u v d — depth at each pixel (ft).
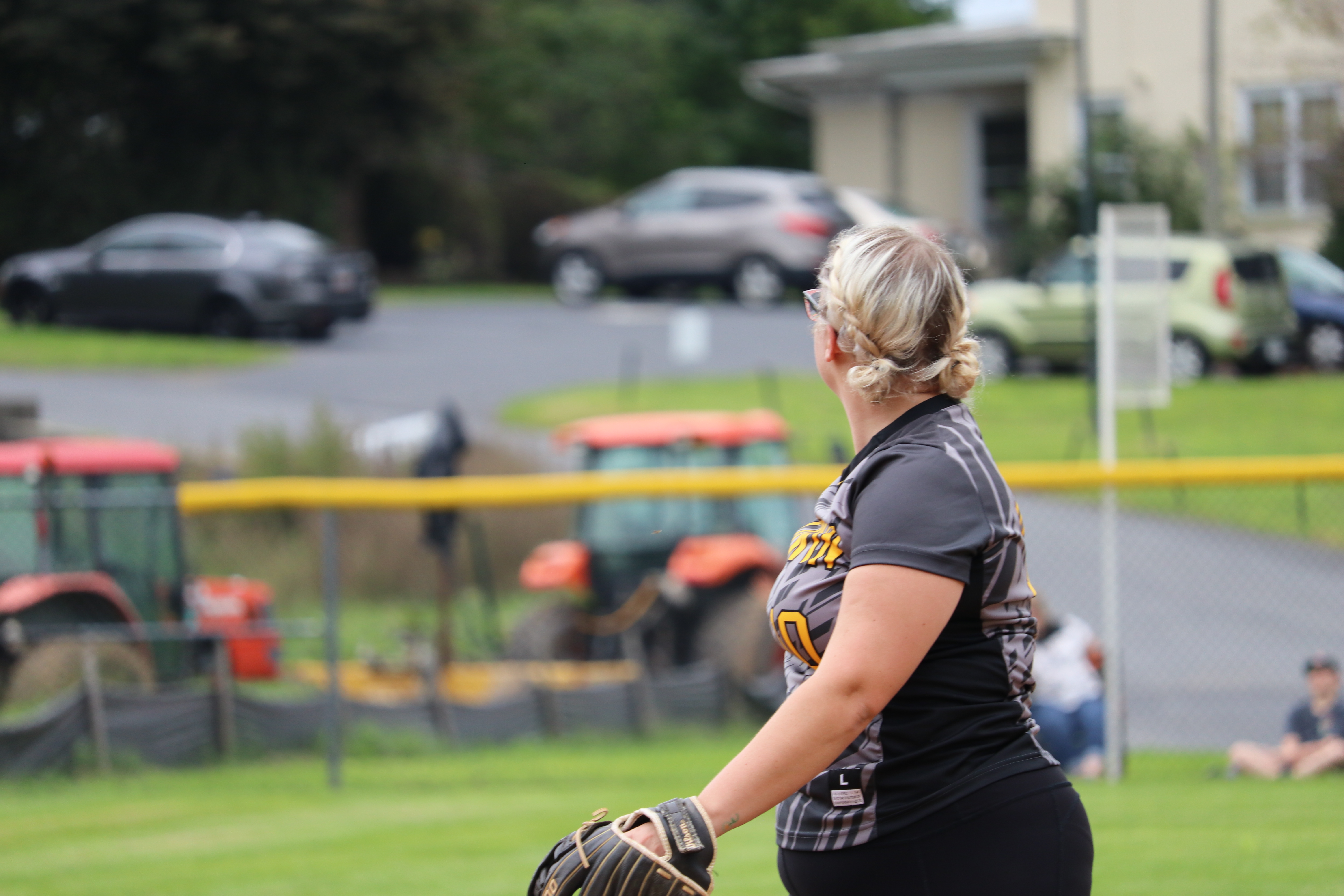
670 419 142.92
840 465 97.25
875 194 345.10
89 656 98.12
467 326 305.53
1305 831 65.57
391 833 74.90
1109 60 254.06
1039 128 334.03
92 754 95.14
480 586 174.91
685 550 130.82
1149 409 189.88
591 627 134.31
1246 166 202.90
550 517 180.24
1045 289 237.66
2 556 111.04
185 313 273.54
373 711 106.73
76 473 113.80
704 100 622.95
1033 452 178.50
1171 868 58.08
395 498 93.25
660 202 330.54
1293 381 221.25
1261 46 178.70
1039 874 24.53
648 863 24.00
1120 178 245.65
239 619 131.44
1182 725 102.06
